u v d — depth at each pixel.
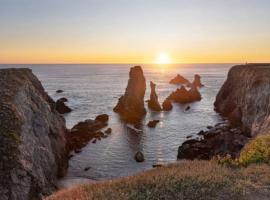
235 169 20.38
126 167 51.97
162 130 77.69
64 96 143.88
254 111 65.81
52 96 144.25
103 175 48.50
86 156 57.56
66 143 58.12
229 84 105.12
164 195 15.59
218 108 104.50
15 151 33.97
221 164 21.50
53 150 49.25
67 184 44.16
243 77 91.56
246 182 16.89
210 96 142.62
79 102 124.44
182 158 54.59
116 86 193.12
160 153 59.34
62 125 61.78
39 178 36.62
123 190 16.53
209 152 53.88
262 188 16.30
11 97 44.28
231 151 50.78
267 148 23.22
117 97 139.12
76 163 54.03
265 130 46.97
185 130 77.44
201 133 72.19
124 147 63.09
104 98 136.25
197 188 16.27
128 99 99.81
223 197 15.35
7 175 31.00
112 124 84.38
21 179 32.06
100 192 16.44
